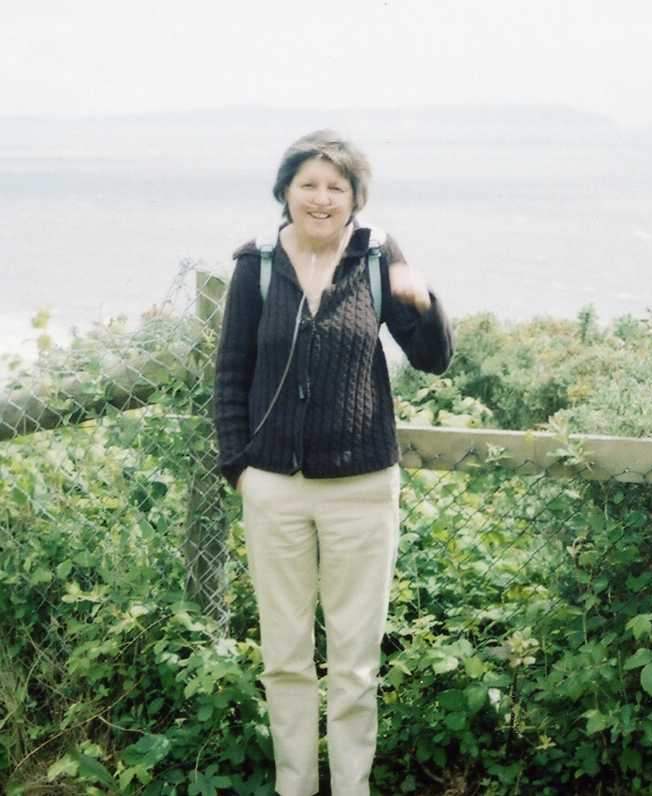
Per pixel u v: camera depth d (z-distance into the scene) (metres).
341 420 2.71
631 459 2.99
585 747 3.07
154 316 3.38
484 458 3.15
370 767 3.01
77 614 3.47
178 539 3.42
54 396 3.32
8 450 3.46
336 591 2.87
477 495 3.56
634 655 2.88
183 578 3.42
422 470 3.51
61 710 3.42
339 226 2.74
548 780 3.12
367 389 2.75
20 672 3.39
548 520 3.20
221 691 3.15
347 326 2.71
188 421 3.28
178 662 3.17
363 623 2.87
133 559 3.38
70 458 3.42
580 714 3.10
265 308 2.76
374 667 2.95
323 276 2.76
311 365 2.70
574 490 3.14
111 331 3.41
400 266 2.79
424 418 4.02
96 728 3.39
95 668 3.30
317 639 3.41
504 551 3.30
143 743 3.13
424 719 3.20
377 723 3.14
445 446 3.18
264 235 2.84
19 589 3.48
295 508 2.78
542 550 3.31
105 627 3.35
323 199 2.67
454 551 3.44
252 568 2.91
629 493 3.06
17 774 3.28
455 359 5.70
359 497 2.78
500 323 6.20
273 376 2.74
